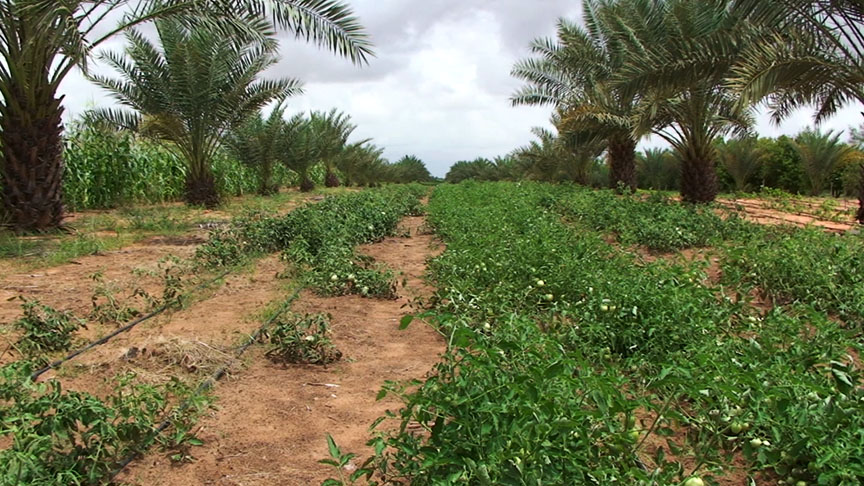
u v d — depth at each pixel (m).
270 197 21.84
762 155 28.39
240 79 14.44
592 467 2.07
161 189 15.77
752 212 15.39
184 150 15.11
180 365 3.85
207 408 3.28
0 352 4.02
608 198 12.74
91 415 2.52
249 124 21.12
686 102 13.79
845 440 2.30
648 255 8.20
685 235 8.50
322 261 6.79
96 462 2.48
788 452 2.46
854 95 8.77
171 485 2.57
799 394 2.69
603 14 15.84
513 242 6.75
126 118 14.27
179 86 13.90
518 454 1.89
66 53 8.47
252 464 2.76
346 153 38.84
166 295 5.32
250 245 8.09
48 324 4.12
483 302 4.66
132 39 13.36
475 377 2.30
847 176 25.25
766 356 3.16
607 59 16.62
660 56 10.55
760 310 5.20
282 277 6.65
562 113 18.94
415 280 6.88
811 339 3.64
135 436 2.67
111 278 6.36
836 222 12.58
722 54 9.88
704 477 2.40
